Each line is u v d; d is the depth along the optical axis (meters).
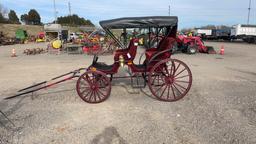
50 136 4.68
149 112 5.79
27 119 5.49
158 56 6.82
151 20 6.49
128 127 5.01
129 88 7.73
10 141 4.51
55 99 6.86
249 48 25.20
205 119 5.33
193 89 7.71
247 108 5.98
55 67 12.61
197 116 5.50
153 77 7.94
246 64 13.28
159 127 4.98
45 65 13.41
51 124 5.21
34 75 10.47
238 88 7.84
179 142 4.39
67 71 11.32
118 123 5.21
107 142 4.44
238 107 6.06
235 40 43.75
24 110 6.05
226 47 26.58
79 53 20.09
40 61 15.31
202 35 46.66
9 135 4.74
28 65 13.54
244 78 9.38
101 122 5.27
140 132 4.78
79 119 5.45
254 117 5.42
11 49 26.97
